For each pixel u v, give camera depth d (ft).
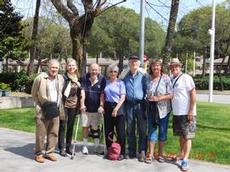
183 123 27.14
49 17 61.21
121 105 28.66
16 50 90.22
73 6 55.83
